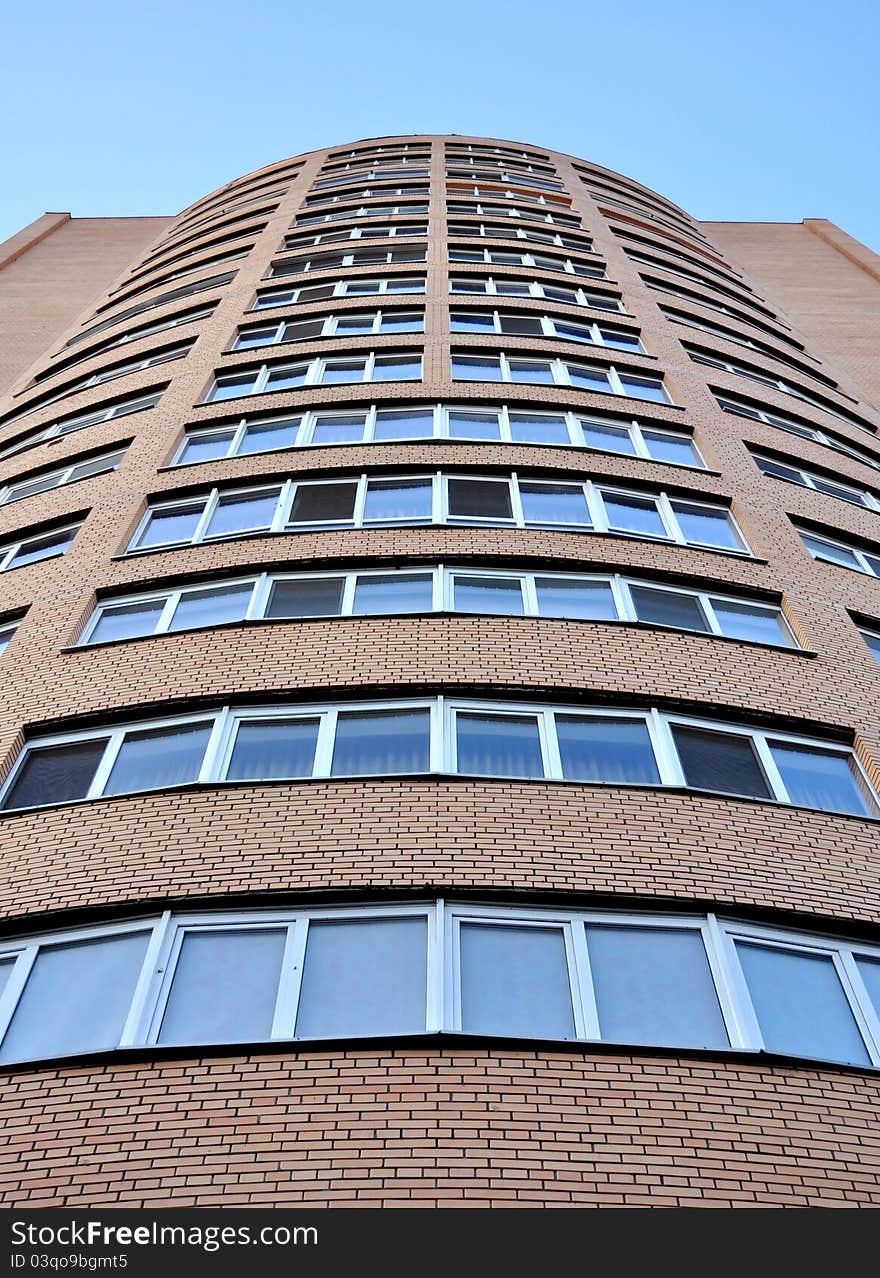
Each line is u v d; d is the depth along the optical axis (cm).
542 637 1332
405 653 1287
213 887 972
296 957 921
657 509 1741
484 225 3278
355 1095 797
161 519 1712
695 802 1106
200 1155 756
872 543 1833
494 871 984
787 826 1094
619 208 3978
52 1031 885
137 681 1284
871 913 988
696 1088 819
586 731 1210
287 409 1978
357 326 2408
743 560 1602
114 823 1071
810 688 1319
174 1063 832
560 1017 883
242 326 2473
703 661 1332
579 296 2745
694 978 925
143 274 3462
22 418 2495
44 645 1396
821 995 934
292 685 1235
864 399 2867
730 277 3634
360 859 995
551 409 2005
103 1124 785
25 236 4847
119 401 2294
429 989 893
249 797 1085
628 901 970
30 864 1031
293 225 3362
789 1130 791
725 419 2136
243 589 1475
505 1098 796
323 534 1563
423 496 1680
